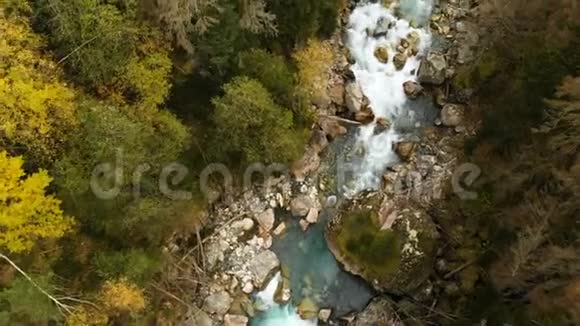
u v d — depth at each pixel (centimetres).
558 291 1611
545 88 1666
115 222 1584
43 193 1361
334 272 2003
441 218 2006
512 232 1798
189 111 1797
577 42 1614
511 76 1988
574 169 1527
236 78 1655
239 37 1684
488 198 1936
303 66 1966
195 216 1917
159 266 1758
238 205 2034
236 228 2009
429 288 1945
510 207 1819
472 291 1903
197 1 1519
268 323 1938
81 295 1545
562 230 1579
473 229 1953
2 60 1352
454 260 1948
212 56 1655
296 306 1961
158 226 1744
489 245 1916
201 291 1923
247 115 1675
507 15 1905
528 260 1616
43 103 1364
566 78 1512
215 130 1788
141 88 1544
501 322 1759
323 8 1986
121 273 1595
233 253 1986
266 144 1784
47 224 1380
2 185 1301
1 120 1334
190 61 1688
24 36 1379
